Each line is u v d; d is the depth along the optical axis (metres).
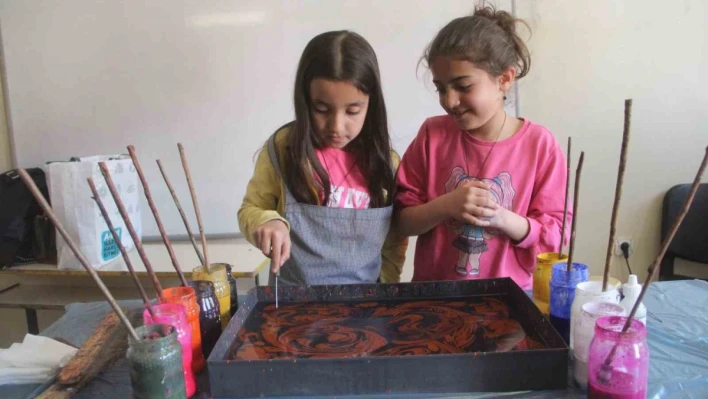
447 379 0.69
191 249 2.09
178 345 0.66
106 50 2.11
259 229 0.98
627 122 0.68
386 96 2.10
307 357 0.73
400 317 0.87
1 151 2.21
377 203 1.19
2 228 1.88
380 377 0.69
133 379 0.64
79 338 0.98
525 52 1.21
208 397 0.72
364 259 1.15
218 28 2.08
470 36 1.06
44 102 2.15
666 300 1.08
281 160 1.14
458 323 0.84
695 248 1.98
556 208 1.20
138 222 2.10
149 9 2.07
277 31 2.07
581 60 2.04
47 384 0.80
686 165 2.11
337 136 1.05
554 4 2.00
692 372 0.77
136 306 1.12
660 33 2.01
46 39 2.11
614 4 2.00
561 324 0.84
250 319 0.88
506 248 1.20
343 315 0.89
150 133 2.16
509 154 1.22
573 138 2.10
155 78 2.12
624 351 0.62
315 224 1.11
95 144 2.18
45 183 1.99
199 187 2.19
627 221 2.16
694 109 2.06
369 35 2.06
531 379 0.69
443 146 1.27
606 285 0.75
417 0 2.03
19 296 2.10
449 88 1.08
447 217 1.15
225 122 2.14
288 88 2.10
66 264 1.87
